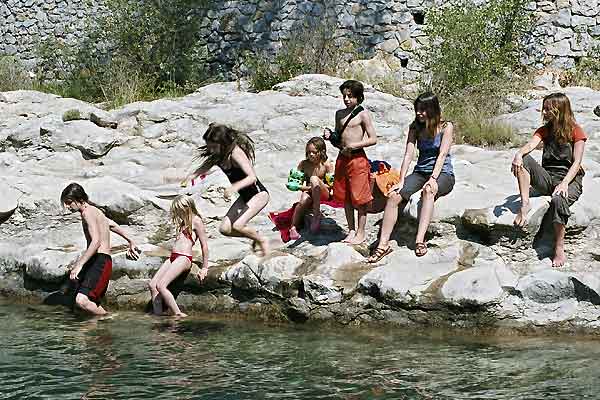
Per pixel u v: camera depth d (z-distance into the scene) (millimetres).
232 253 8820
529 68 18500
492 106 14727
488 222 8125
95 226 8555
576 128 7949
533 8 19219
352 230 8758
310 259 8289
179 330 7746
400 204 8625
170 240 9422
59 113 14273
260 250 8570
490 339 7375
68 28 22312
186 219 8398
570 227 8039
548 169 8117
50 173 11719
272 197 10141
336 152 12125
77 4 22250
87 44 20781
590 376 6438
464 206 8484
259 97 14531
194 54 20391
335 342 7344
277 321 8023
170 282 8359
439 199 8664
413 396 6051
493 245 8195
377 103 13836
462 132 13180
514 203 8344
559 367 6637
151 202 9688
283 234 9062
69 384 6312
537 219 8031
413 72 18969
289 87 15195
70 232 9812
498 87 15336
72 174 11734
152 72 19734
